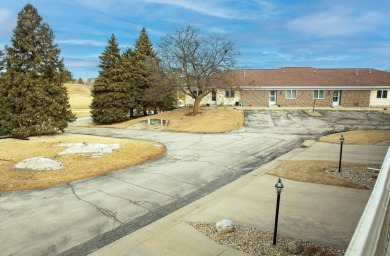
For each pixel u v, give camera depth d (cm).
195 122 2984
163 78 3150
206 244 625
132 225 768
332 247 584
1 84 2270
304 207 807
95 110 3641
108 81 3603
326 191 931
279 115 3238
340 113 3288
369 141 1839
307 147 1752
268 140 2039
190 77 3105
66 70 2545
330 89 3781
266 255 569
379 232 212
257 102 3969
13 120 2252
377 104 3756
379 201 249
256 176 1157
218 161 1466
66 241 691
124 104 3662
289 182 1047
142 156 1600
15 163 1441
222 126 2738
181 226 720
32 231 742
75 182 1150
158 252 604
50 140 2147
